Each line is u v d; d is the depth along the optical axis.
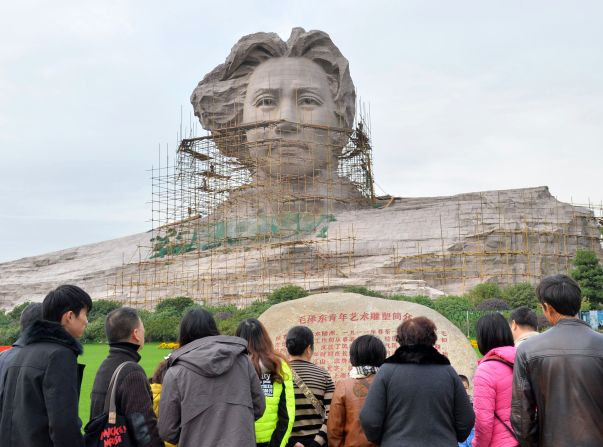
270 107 65.50
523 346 6.77
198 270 55.78
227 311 44.47
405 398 7.00
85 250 77.62
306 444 8.46
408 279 51.88
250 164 63.84
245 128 64.38
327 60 67.12
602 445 6.26
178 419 6.99
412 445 6.88
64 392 6.54
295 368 8.81
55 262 77.38
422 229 57.44
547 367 6.48
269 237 59.19
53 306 7.20
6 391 6.73
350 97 68.75
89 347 36.66
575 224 57.75
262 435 7.88
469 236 55.47
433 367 7.14
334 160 68.25
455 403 7.14
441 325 12.89
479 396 7.58
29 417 6.55
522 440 6.69
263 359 7.98
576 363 6.39
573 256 55.69
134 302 56.38
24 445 6.51
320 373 8.87
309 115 65.19
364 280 50.88
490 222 56.66
